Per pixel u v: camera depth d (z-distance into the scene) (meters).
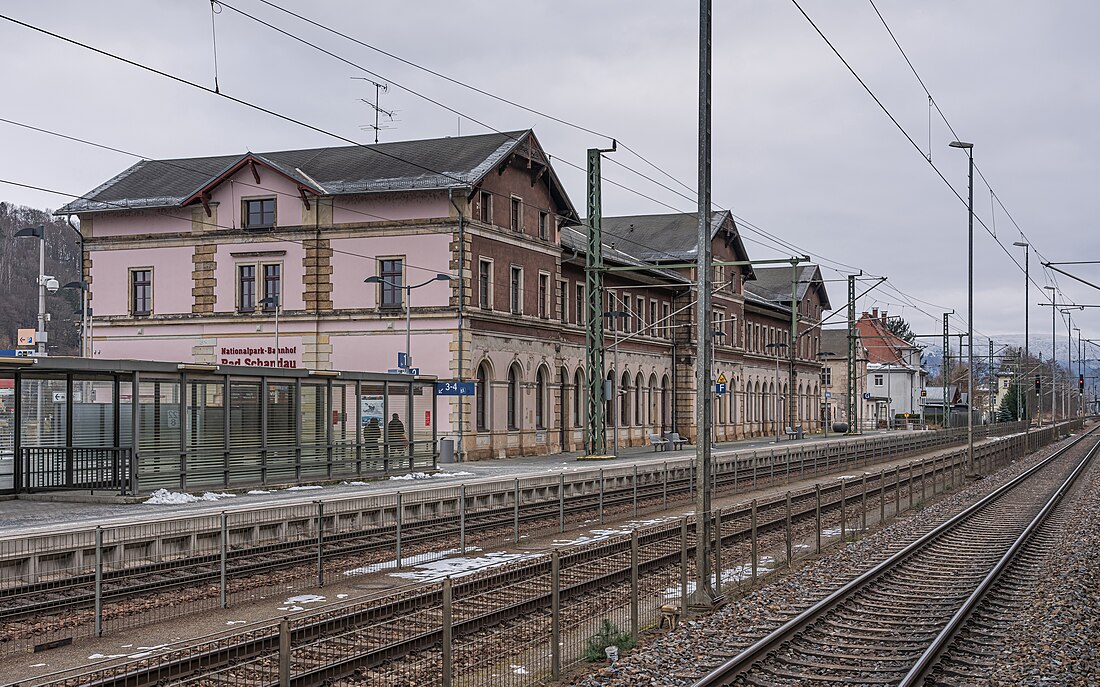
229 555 19.02
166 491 26.83
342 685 11.20
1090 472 50.25
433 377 37.78
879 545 23.78
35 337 41.09
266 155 53.84
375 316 48.06
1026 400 100.81
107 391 27.02
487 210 49.50
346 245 48.72
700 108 16.52
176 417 27.53
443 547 22.97
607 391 48.81
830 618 15.39
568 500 31.64
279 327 49.47
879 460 59.81
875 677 12.12
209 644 12.07
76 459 26.94
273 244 49.69
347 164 50.91
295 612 15.16
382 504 24.56
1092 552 22.27
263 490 29.92
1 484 26.83
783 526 27.88
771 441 76.06
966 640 13.97
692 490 36.66
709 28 16.41
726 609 15.99
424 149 51.56
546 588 16.42
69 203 52.22
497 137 51.66
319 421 32.44
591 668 12.68
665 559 20.81
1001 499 36.16
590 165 47.81
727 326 77.69
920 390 143.62
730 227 76.25
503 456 50.00
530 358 52.91
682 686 11.69
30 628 14.41
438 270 47.22
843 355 133.88
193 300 50.88
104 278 52.38
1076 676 12.15
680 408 71.44
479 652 12.99
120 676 10.70
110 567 17.28
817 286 102.00
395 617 13.36
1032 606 16.62
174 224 51.28
